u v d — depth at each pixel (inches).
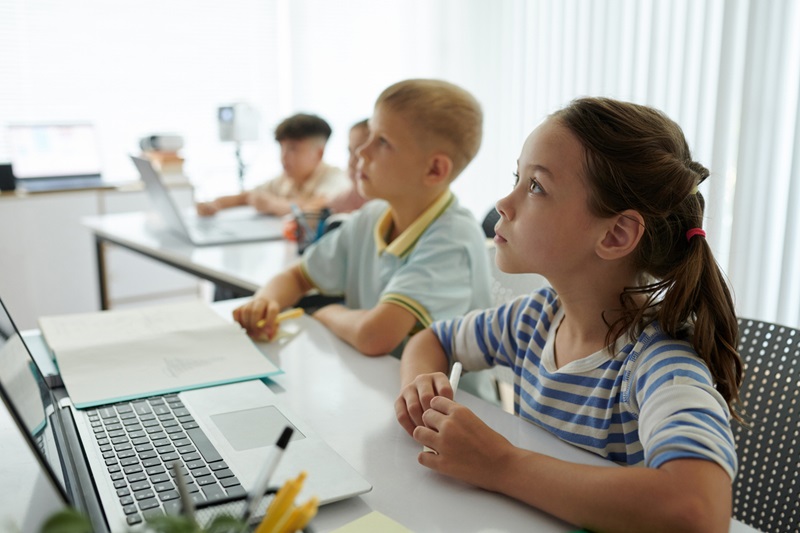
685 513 25.5
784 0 86.0
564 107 36.3
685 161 35.3
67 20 146.4
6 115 144.6
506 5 131.6
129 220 102.8
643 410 30.9
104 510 27.8
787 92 87.4
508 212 36.1
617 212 33.5
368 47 165.3
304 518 20.4
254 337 51.4
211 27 159.5
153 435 34.4
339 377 43.8
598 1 113.2
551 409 38.4
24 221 128.5
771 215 90.0
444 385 37.3
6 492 29.8
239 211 109.5
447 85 58.6
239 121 132.8
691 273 33.3
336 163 170.9
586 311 37.1
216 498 28.3
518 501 29.8
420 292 52.5
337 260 64.9
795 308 89.1
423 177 57.7
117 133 154.5
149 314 52.8
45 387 36.5
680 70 100.3
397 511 29.0
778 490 39.5
